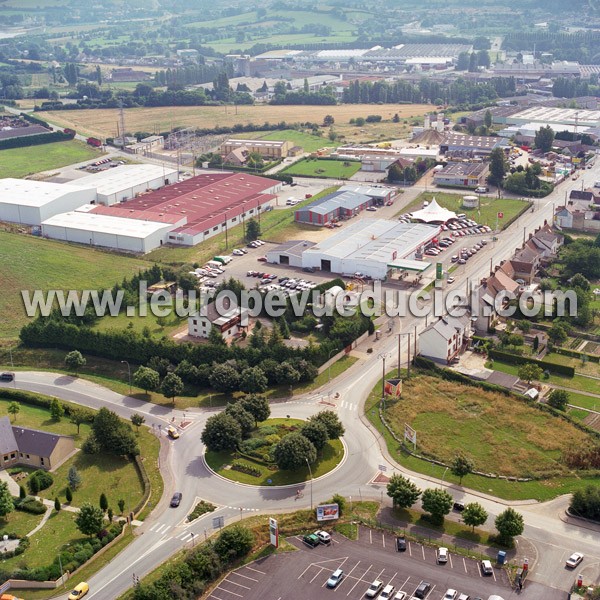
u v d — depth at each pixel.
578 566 161.38
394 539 170.25
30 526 177.50
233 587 157.38
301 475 193.75
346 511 179.38
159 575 160.12
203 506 182.38
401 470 195.62
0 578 159.38
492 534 171.50
